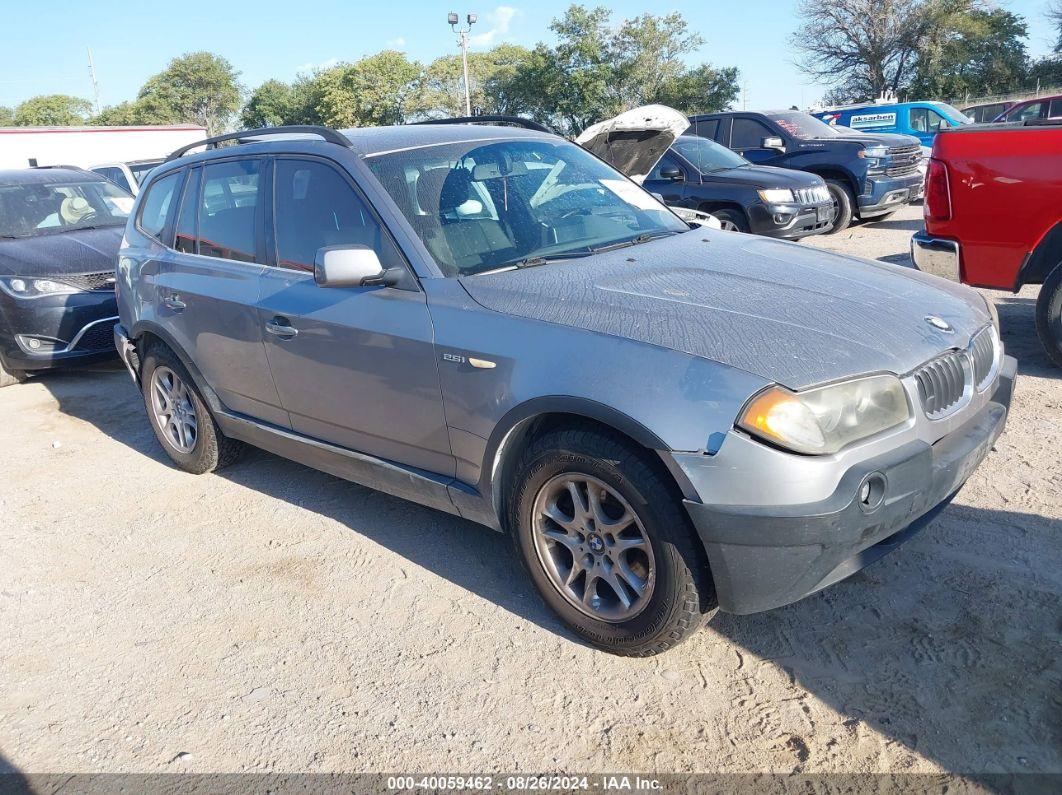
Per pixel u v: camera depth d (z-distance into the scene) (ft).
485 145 13.14
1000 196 17.30
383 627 10.83
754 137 43.45
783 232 33.76
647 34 178.81
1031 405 16.19
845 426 8.27
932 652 9.36
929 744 8.11
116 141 87.15
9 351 22.99
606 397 8.73
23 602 12.14
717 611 10.19
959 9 149.48
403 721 9.09
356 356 11.46
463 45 150.51
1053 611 9.85
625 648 9.61
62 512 15.12
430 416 10.80
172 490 15.72
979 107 100.27
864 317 9.46
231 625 11.16
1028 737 8.07
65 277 22.86
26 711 9.77
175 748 8.98
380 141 12.76
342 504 14.56
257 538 13.52
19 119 307.17
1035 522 11.83
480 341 9.98
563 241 11.98
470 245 11.35
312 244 12.49
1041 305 17.42
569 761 8.34
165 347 15.79
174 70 267.80
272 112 265.75
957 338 9.69
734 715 8.75
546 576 10.17
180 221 15.28
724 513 8.17
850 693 8.89
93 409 21.44
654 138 20.02
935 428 9.11
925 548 11.41
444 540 12.98
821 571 8.31
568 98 184.55
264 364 13.19
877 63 153.69
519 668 9.78
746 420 8.06
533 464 9.71
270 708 9.47
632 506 8.91
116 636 11.13
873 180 39.58
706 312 9.33
